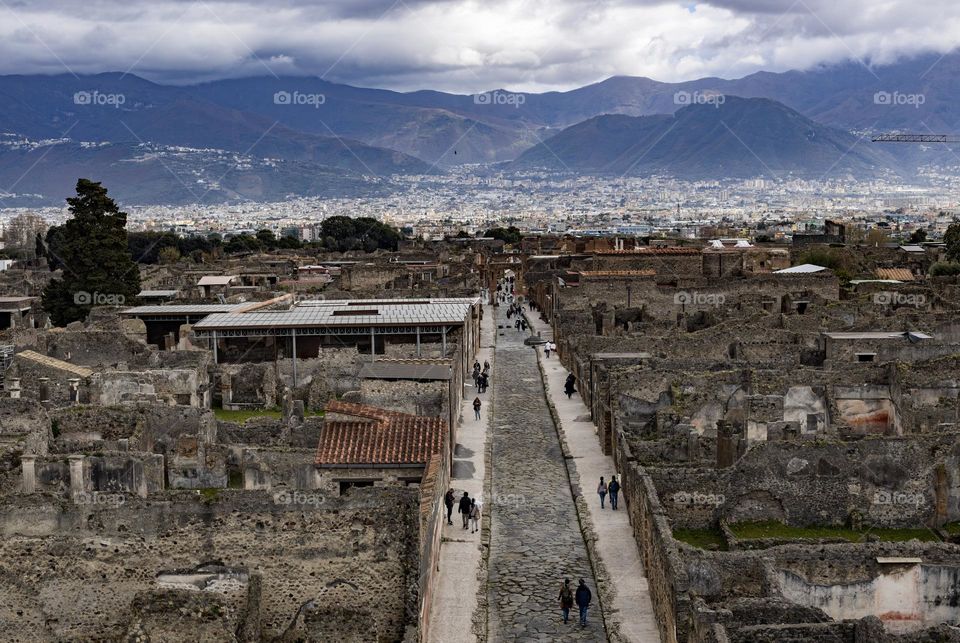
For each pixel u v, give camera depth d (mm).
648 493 51812
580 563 55031
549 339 137625
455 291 160000
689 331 118438
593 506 63875
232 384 85250
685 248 181125
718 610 37500
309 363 93562
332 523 43719
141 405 65562
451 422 71562
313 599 43719
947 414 69688
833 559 43969
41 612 43531
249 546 43625
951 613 43969
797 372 73438
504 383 107500
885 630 37750
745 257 174125
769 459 57375
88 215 142875
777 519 57688
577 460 74688
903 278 165250
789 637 36531
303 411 78000
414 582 43188
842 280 152000
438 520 53125
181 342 94062
